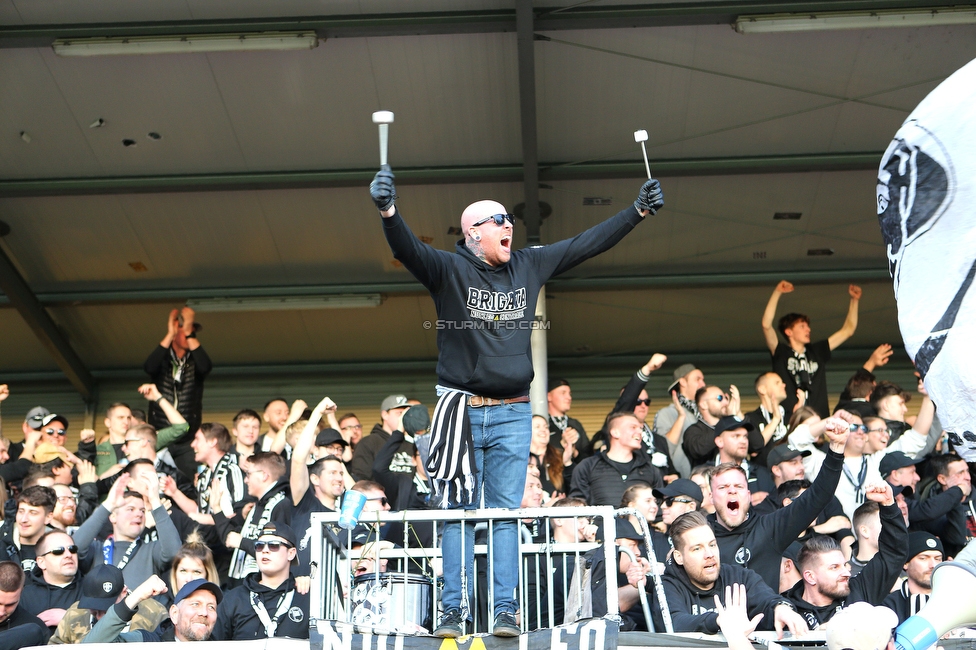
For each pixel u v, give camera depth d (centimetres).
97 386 1409
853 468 770
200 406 1148
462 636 408
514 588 427
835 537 702
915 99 998
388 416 932
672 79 974
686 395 1043
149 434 916
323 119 1027
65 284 1273
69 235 1193
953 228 277
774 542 597
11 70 960
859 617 279
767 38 924
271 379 1430
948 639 421
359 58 955
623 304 1302
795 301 1310
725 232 1193
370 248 1223
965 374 268
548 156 1065
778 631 441
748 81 974
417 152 1068
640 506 643
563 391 1086
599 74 967
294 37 909
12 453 1087
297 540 680
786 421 1048
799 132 1045
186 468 1042
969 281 273
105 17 901
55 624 626
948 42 929
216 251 1225
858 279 1256
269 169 1095
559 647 403
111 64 955
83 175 1098
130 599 584
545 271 444
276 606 604
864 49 938
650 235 1189
